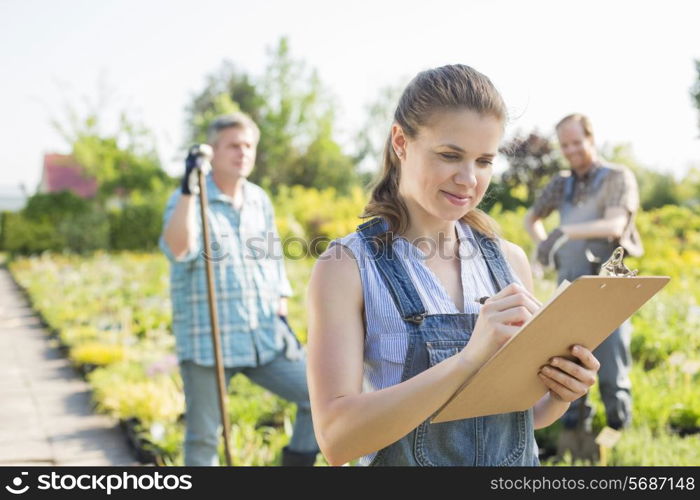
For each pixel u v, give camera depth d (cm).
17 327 1077
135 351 764
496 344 131
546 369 140
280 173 3175
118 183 2938
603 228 396
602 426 429
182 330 348
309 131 3297
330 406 142
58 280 1561
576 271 408
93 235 2553
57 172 3947
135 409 515
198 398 348
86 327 920
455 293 162
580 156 415
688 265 1224
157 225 2589
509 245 178
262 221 371
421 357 150
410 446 151
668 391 495
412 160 151
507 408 147
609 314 135
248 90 3350
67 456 464
